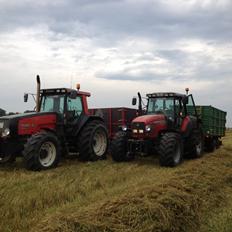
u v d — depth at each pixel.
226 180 9.50
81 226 5.24
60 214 5.71
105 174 9.44
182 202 6.66
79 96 12.02
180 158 11.45
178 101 12.62
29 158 9.65
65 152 11.54
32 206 6.52
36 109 11.89
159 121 11.77
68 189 7.54
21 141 10.35
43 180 8.45
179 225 6.11
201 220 6.48
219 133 17.12
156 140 11.77
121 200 6.27
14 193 7.20
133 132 11.66
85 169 10.06
